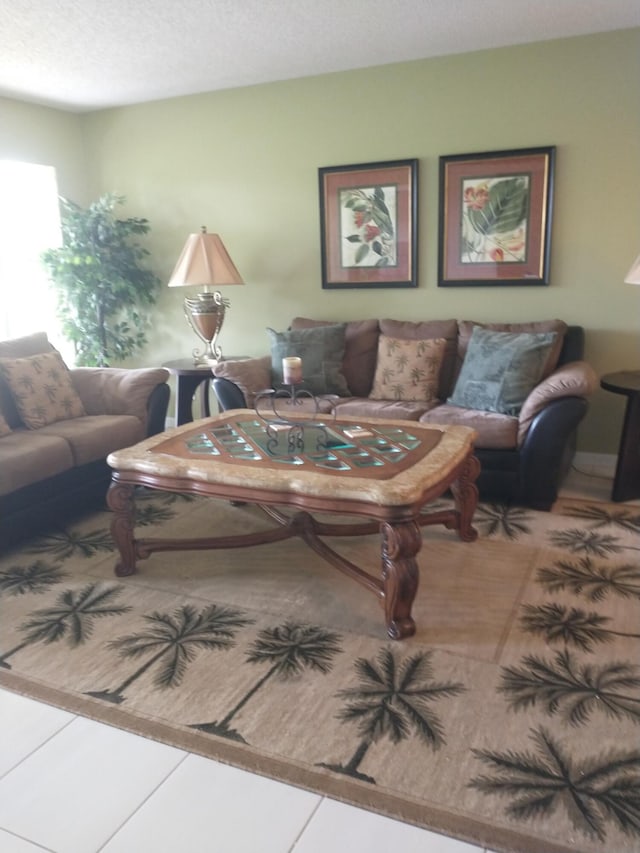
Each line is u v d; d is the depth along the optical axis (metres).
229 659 2.12
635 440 3.27
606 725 1.76
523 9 3.10
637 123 3.51
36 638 2.26
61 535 3.18
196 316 4.28
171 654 2.15
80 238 4.41
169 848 1.44
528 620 2.28
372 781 1.60
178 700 1.92
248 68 3.89
